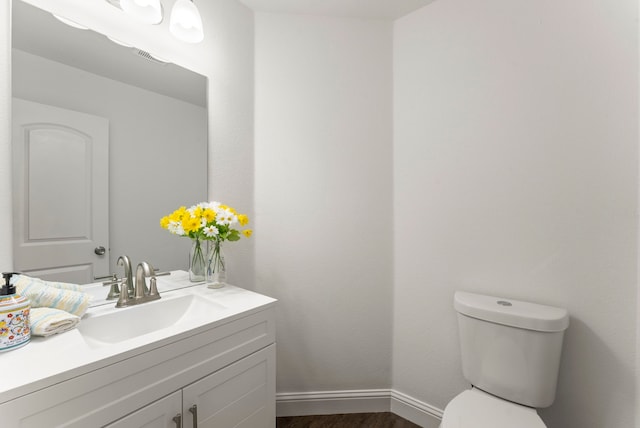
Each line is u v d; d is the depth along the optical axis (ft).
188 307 4.03
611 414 3.69
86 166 3.56
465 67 4.83
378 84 5.62
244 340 3.51
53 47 3.32
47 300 2.88
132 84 3.97
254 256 5.45
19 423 1.91
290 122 5.51
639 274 3.50
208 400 3.10
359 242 5.60
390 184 5.58
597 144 3.77
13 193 3.02
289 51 5.52
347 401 5.56
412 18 5.42
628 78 3.58
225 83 5.02
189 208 4.54
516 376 3.78
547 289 4.12
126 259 3.71
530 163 4.25
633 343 3.57
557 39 4.04
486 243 4.63
